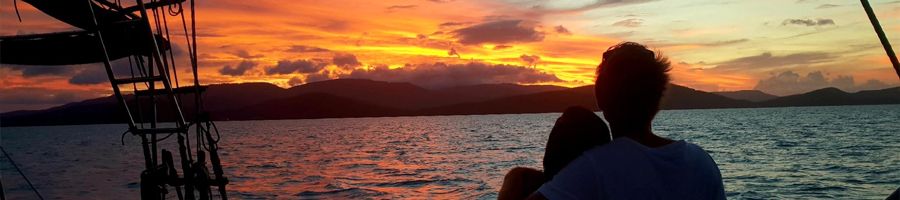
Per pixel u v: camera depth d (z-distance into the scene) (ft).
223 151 202.08
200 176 18.12
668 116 562.25
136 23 18.02
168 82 17.24
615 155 6.96
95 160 179.01
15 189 102.78
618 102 7.14
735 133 233.96
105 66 17.25
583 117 7.72
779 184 82.28
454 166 127.54
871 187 77.15
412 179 103.04
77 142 338.13
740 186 81.56
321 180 105.40
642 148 6.95
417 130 386.52
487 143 217.77
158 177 18.26
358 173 117.19
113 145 289.94
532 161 138.10
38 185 109.40
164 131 17.79
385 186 94.12
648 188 6.79
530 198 7.18
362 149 199.52
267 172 122.72
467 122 569.64
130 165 155.02
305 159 158.92
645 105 7.06
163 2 17.81
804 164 108.68
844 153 128.98
